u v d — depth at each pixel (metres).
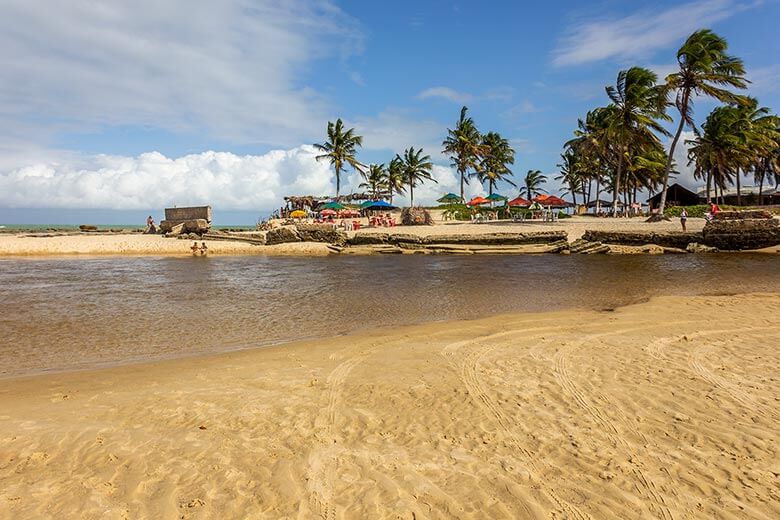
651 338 8.49
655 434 4.59
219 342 9.32
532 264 25.44
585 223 40.03
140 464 4.14
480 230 39.03
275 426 4.97
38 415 5.36
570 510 3.39
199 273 23.36
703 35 34.59
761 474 3.81
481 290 16.28
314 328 10.52
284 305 13.70
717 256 25.44
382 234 38.00
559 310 12.18
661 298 13.27
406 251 35.53
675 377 6.22
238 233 43.06
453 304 13.49
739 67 34.41
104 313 12.62
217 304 13.97
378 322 11.06
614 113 43.25
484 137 74.44
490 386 6.08
